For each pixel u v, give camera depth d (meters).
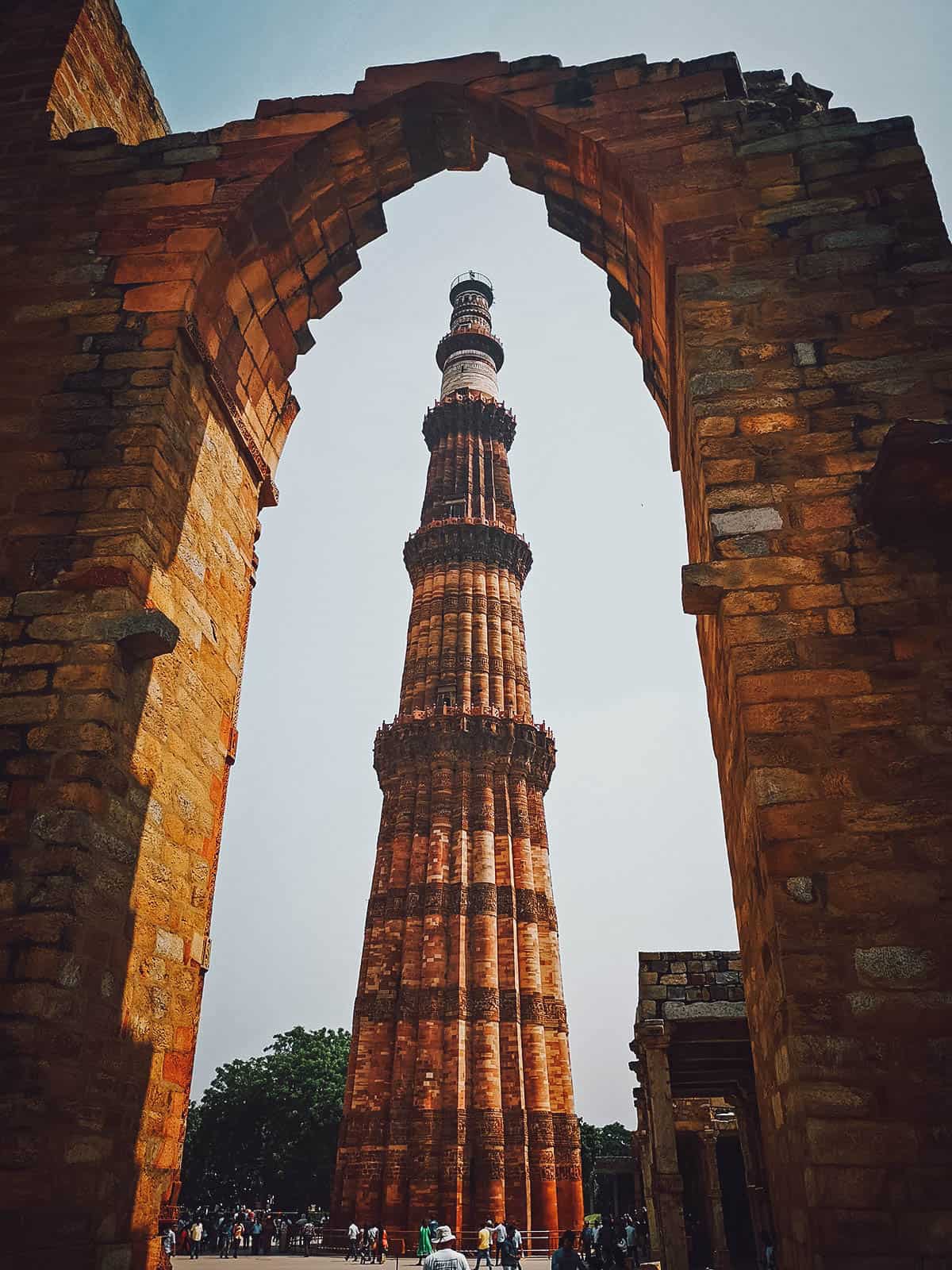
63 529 8.62
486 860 37.03
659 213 9.84
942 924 6.27
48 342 9.80
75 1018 7.00
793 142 10.01
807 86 11.13
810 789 6.79
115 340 9.73
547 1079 33.94
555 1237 31.02
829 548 7.73
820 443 8.25
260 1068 62.62
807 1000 6.12
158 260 10.26
